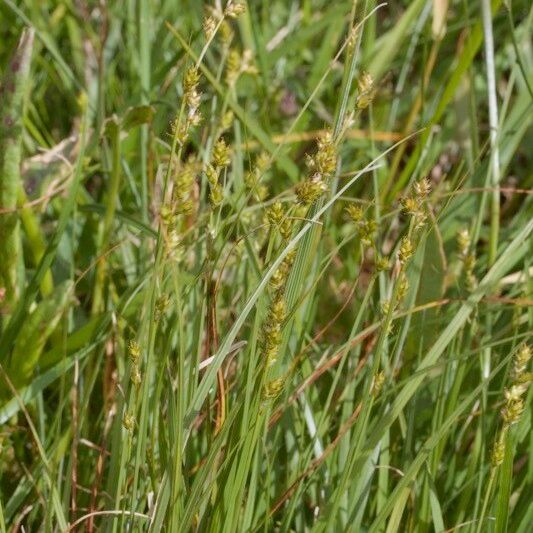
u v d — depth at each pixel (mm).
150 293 611
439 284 753
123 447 628
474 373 752
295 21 1111
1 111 721
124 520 645
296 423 706
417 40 1030
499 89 1043
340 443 692
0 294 715
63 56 1047
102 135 779
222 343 623
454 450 719
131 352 620
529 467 692
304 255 631
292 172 853
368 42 950
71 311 760
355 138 930
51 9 1074
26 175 792
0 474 705
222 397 654
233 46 1010
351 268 829
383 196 851
